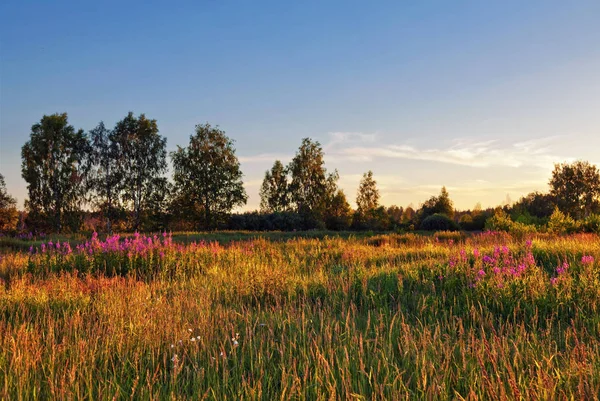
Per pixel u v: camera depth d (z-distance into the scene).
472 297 7.18
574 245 12.21
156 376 4.21
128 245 12.38
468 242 19.20
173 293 8.38
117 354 4.78
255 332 5.65
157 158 46.25
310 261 13.59
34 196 42.62
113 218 44.75
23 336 5.01
